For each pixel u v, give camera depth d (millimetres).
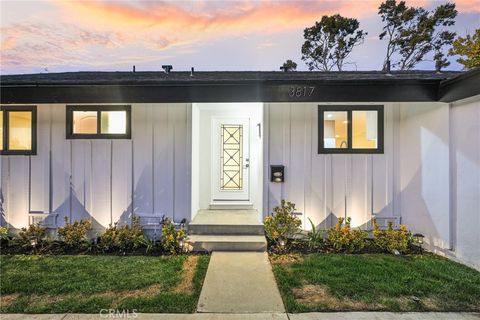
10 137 4902
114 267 3578
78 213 4883
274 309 2625
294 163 4902
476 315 2518
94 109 4871
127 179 4887
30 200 4871
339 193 4898
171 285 3096
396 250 4117
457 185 3766
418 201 4461
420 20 19234
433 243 4145
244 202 6035
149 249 4230
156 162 4906
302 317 2488
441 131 3990
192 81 3961
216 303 2725
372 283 3115
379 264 3670
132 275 3338
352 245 4223
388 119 4895
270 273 3426
